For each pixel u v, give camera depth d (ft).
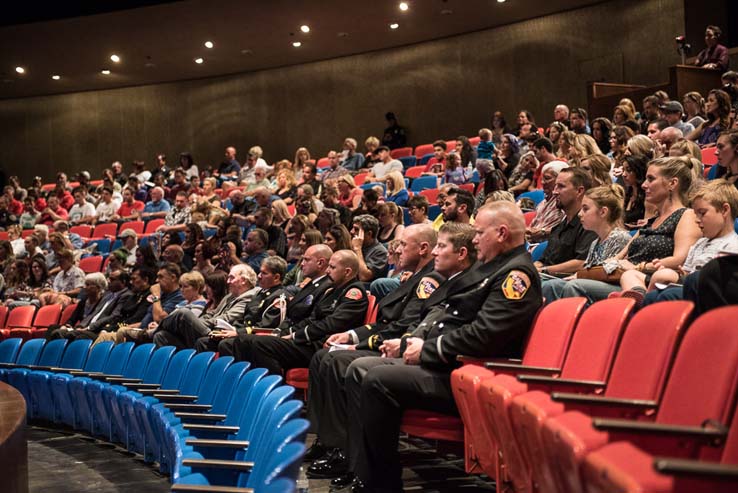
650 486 3.93
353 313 13.57
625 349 6.87
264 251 21.44
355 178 32.81
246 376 9.56
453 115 44.57
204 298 19.25
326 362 11.76
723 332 5.48
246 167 37.86
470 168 28.96
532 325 9.27
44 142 53.78
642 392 6.38
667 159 11.69
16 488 8.71
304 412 13.85
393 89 46.55
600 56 39.32
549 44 41.11
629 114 24.56
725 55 28.50
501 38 42.80
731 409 5.15
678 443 5.46
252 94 50.55
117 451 14.79
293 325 15.20
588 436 5.08
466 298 9.94
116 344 18.16
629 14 38.32
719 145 12.89
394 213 19.52
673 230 11.32
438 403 9.51
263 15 40.55
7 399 11.10
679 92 27.40
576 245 12.98
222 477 8.00
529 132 29.19
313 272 15.39
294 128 49.47
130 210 36.37
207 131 51.44
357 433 10.37
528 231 15.88
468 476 10.87
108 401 15.15
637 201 14.69
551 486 5.79
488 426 7.89
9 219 39.04
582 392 7.39
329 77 48.47
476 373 8.32
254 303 16.70
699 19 34.63
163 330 17.04
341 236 17.53
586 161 14.78
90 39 43.37
